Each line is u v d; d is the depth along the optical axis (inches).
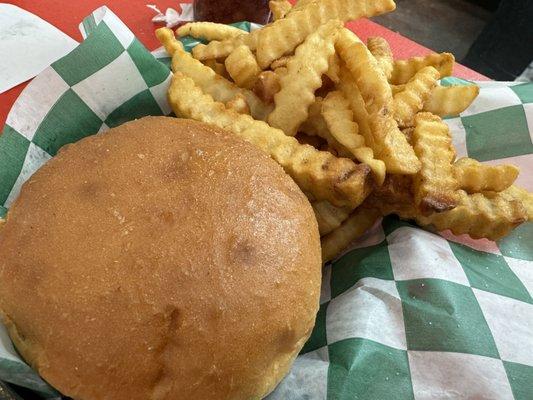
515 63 20.5
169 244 5.4
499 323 6.6
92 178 5.9
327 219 7.6
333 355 6.3
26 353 5.3
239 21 11.4
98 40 7.6
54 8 11.3
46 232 5.5
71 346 5.1
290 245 5.9
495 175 7.6
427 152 7.4
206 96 7.8
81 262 5.3
